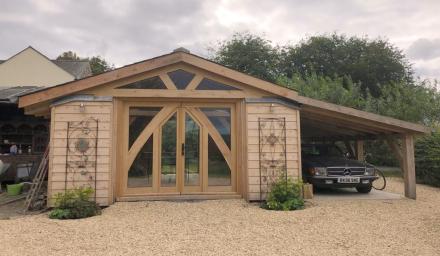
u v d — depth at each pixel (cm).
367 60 3238
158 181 879
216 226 626
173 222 655
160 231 590
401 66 3228
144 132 882
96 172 813
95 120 827
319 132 1307
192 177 894
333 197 962
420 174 1425
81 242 526
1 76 3203
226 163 905
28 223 649
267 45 3703
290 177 880
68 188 801
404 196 984
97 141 822
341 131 1235
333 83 2166
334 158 1073
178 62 870
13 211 788
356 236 567
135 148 874
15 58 3241
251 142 880
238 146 903
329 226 632
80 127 820
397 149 1018
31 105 851
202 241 534
